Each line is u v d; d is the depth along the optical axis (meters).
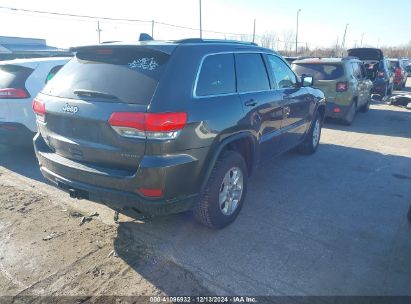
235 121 3.42
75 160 3.15
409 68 33.72
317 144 6.68
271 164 5.89
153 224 3.71
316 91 6.24
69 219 3.78
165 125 2.69
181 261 3.08
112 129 2.80
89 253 3.17
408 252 3.29
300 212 4.09
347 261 3.13
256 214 4.01
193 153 2.94
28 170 5.29
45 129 3.39
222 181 3.41
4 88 5.24
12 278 2.82
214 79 3.33
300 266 3.04
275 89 4.52
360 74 10.07
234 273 2.93
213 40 3.59
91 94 2.96
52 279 2.82
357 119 10.48
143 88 2.79
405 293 2.73
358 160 6.23
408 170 5.71
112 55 3.16
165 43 3.13
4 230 3.53
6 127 5.30
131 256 3.14
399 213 4.11
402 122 10.05
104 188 2.95
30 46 30.00
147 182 2.74
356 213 4.09
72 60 3.49
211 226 3.52
